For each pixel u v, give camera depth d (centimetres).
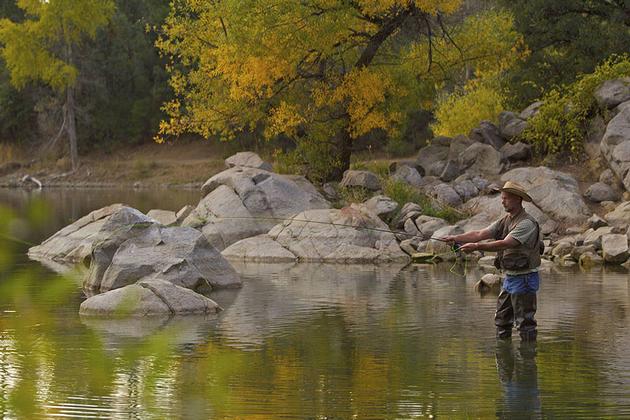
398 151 6056
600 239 2484
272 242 2611
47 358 1220
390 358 1245
